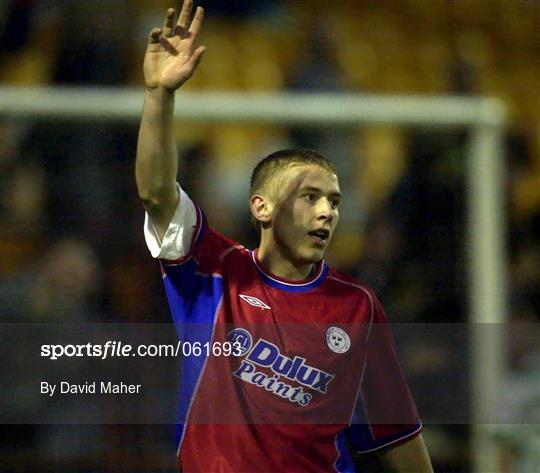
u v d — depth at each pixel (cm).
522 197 2644
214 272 1140
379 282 1980
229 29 3020
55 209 1947
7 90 1945
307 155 1157
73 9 2505
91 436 1784
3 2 2692
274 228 1148
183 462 1102
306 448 1101
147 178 1083
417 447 1208
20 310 1873
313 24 3072
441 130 2039
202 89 2853
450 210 2022
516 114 3042
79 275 1914
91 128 1961
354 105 2041
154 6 2811
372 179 2167
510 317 2066
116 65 2470
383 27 3184
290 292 1143
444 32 3234
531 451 1823
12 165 1950
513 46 3275
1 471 1764
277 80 2833
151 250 1129
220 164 2203
